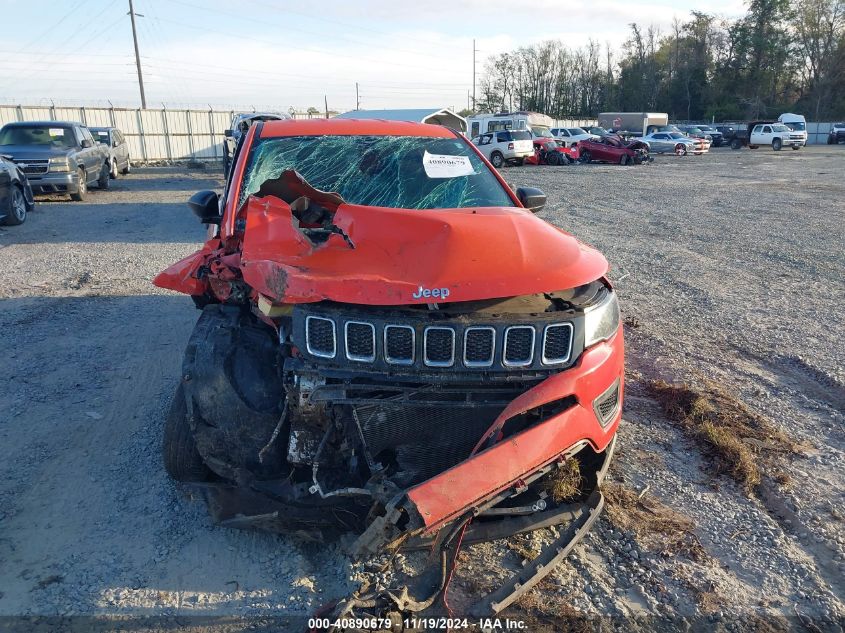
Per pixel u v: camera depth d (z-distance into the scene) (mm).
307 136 4453
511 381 2727
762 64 82875
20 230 12047
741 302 7445
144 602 2807
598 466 3178
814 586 2986
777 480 3797
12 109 32625
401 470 2816
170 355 5652
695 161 34406
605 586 2963
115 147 24125
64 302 7258
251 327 3215
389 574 2947
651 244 11016
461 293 2682
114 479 3744
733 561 3156
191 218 13648
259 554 3133
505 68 96938
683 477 3857
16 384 5012
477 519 3000
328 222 3564
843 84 79750
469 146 4664
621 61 93562
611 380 2992
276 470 2980
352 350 2674
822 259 9641
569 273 2889
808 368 5441
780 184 21094
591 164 33719
